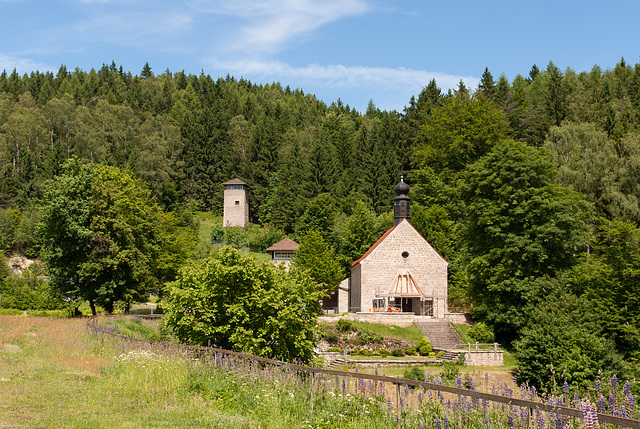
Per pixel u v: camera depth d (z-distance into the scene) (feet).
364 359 132.77
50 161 352.90
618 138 225.35
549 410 26.04
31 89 535.60
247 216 387.55
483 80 342.85
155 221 168.96
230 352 52.65
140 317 130.93
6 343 68.23
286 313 73.87
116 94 530.27
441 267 185.57
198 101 549.13
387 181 310.04
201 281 77.66
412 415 35.86
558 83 296.71
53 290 142.82
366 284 183.62
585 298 119.55
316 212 279.28
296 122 558.56
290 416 39.24
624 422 23.24
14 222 311.68
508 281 143.33
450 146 254.27
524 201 150.00
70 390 42.65
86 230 133.80
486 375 41.14
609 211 190.08
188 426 34.96
